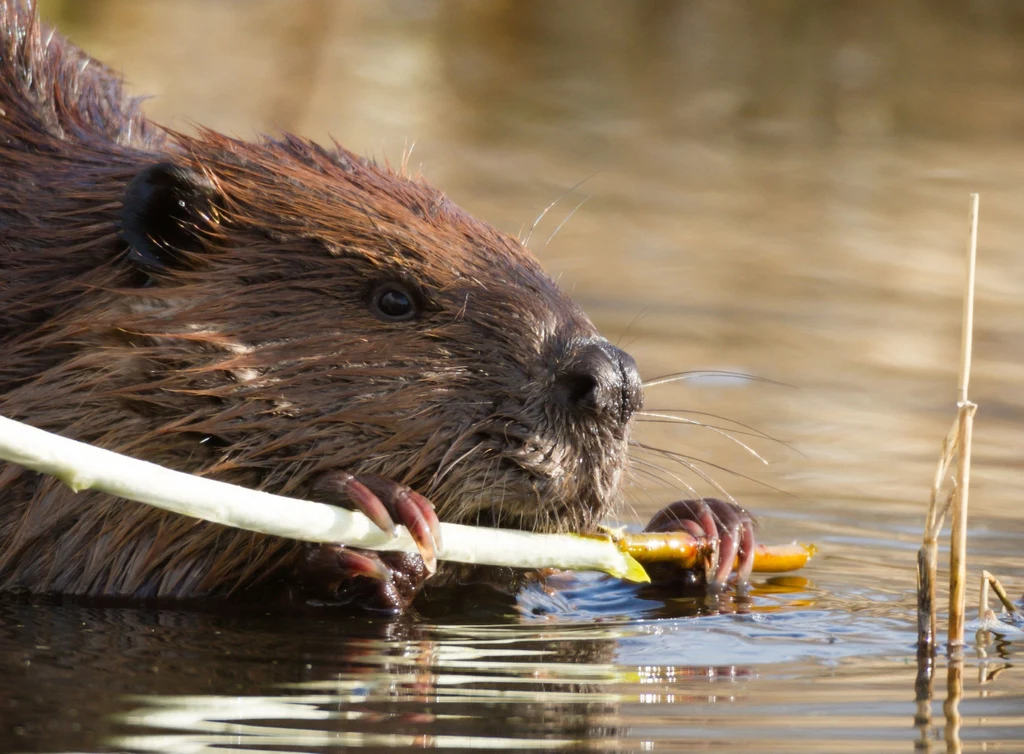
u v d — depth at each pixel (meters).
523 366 7.75
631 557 7.93
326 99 25.55
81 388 7.82
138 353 7.78
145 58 26.64
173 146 10.13
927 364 15.09
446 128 24.73
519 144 24.23
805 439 12.59
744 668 6.86
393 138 23.36
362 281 7.94
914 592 8.64
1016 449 12.45
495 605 8.13
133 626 7.34
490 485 7.62
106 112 10.25
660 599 8.45
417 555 7.89
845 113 28.03
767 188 22.66
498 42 32.56
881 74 31.17
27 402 7.85
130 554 7.95
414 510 7.19
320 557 7.54
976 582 8.77
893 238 20.17
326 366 7.73
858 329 16.14
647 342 15.02
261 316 7.88
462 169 22.08
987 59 32.88
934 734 5.83
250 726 5.70
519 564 7.52
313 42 30.05
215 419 7.64
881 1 37.09
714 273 18.03
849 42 33.91
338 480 7.37
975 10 36.72
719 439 12.55
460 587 8.41
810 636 7.53
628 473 8.52
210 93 24.66
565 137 25.06
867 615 8.03
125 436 7.77
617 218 20.33
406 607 7.95
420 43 31.44
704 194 22.08
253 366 7.72
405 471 7.65
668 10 36.06
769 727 5.89
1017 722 6.00
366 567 7.50
